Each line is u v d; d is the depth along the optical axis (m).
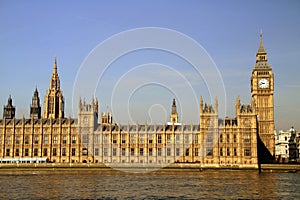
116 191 138.62
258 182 166.12
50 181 170.38
